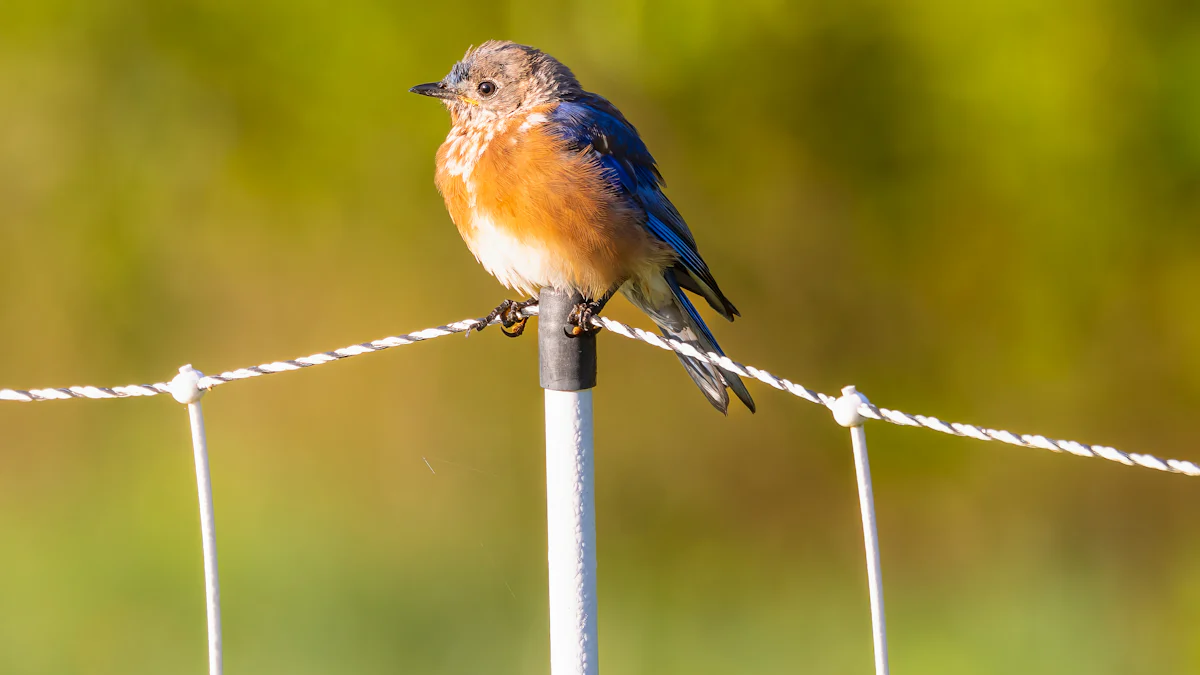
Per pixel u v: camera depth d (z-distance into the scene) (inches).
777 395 570.9
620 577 513.0
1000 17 537.0
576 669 179.6
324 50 581.6
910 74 555.5
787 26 553.3
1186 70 536.1
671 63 553.3
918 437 570.9
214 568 196.4
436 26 578.9
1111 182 549.0
